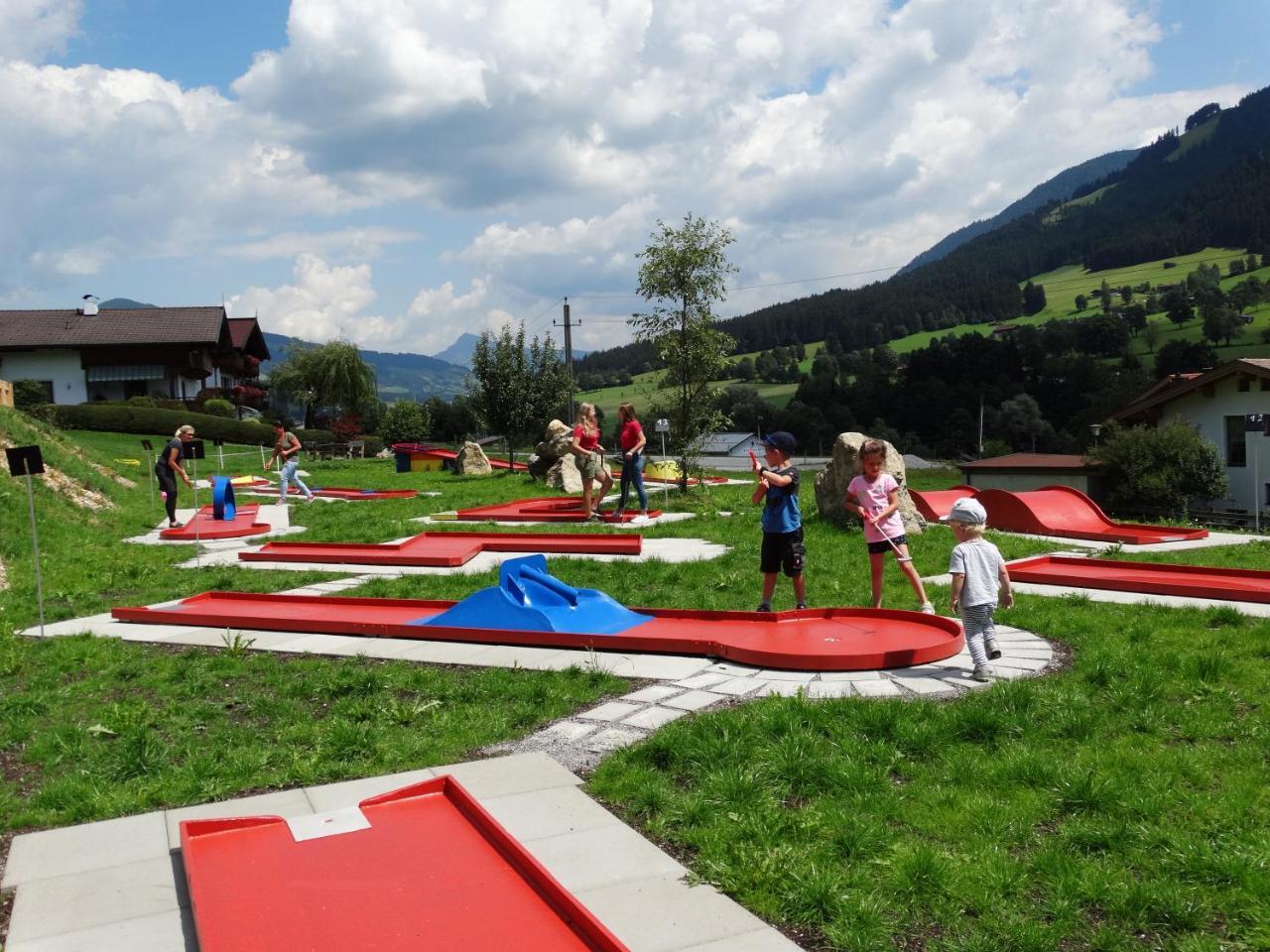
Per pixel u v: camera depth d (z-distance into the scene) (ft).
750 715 19.72
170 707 22.59
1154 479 115.14
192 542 55.88
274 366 243.19
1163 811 14.79
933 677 22.68
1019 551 44.04
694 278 70.64
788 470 29.27
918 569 37.88
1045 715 19.25
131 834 15.89
